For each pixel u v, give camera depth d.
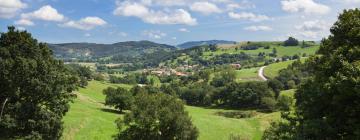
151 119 65.44
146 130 67.50
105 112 101.69
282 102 136.88
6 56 53.78
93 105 115.19
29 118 56.88
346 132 26.02
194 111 152.25
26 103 56.53
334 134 25.72
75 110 94.69
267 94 167.00
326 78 27.50
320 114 28.39
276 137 33.06
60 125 60.72
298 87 32.94
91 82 198.12
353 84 23.66
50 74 56.94
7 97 56.62
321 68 29.19
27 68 53.34
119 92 107.88
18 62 52.94
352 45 28.08
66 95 60.62
